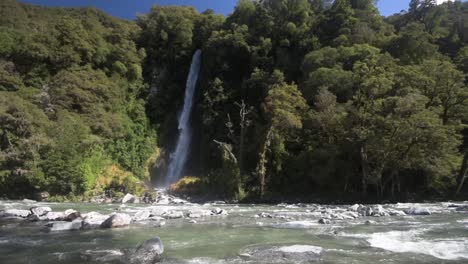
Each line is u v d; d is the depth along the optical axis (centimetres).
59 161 3656
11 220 1820
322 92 3875
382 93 3422
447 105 3600
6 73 4847
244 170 3981
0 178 3575
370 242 1189
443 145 3131
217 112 5244
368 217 1941
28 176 3569
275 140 3919
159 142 5606
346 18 5769
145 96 6006
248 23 6347
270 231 1471
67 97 4594
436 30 5909
